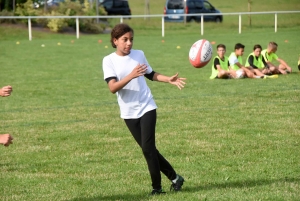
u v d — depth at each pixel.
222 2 102.94
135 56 11.78
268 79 30.95
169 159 15.33
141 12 105.25
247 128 18.98
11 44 58.38
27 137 18.83
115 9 83.88
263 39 58.12
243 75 31.52
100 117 22.14
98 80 33.19
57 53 49.78
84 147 17.20
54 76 35.38
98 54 48.56
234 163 14.73
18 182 13.60
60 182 13.51
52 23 69.12
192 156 15.59
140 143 11.76
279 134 17.97
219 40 58.50
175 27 74.56
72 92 28.86
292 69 35.44
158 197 11.70
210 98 25.55
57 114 22.97
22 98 27.28
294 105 23.17
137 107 11.59
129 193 12.36
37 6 77.88
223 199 11.45
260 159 15.05
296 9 91.31
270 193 11.80
